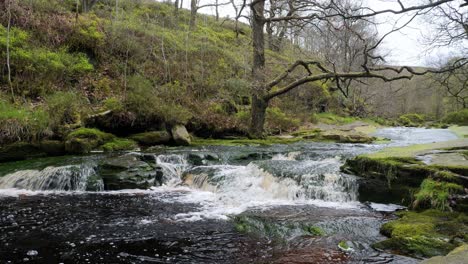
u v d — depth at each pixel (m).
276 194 9.73
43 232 6.84
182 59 22.31
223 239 6.58
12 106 13.77
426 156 9.50
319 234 6.75
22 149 12.41
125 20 23.08
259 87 17.94
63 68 16.53
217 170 11.38
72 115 14.16
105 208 8.50
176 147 15.36
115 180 10.45
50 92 15.67
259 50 18.48
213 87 21.17
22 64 15.58
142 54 20.53
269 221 7.47
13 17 17.28
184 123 16.73
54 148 13.01
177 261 5.67
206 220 7.67
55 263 5.54
